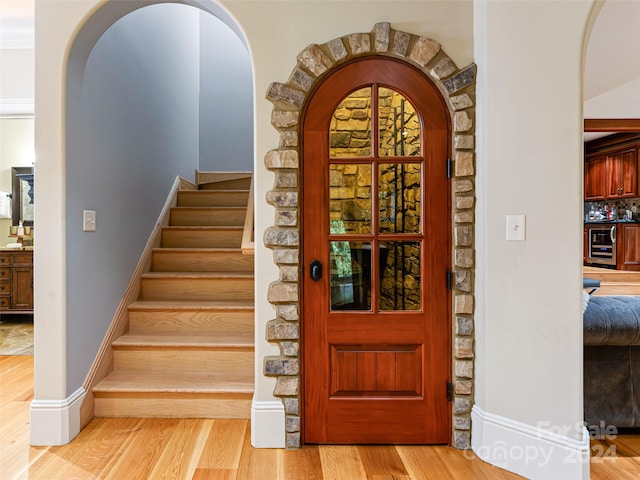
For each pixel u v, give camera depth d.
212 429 2.04
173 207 3.65
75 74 2.02
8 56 3.71
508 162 1.74
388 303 1.92
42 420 1.88
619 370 1.93
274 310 1.89
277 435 1.88
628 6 1.95
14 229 4.57
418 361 1.91
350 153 1.91
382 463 1.76
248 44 1.88
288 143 1.87
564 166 1.64
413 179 1.92
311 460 1.78
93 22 1.98
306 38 1.88
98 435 1.97
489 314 1.79
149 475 1.66
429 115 1.90
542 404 1.68
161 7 3.47
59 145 1.92
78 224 2.05
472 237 1.87
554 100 1.66
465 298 1.87
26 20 3.53
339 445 1.91
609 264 5.47
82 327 2.08
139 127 2.95
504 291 1.75
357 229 1.92
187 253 3.08
